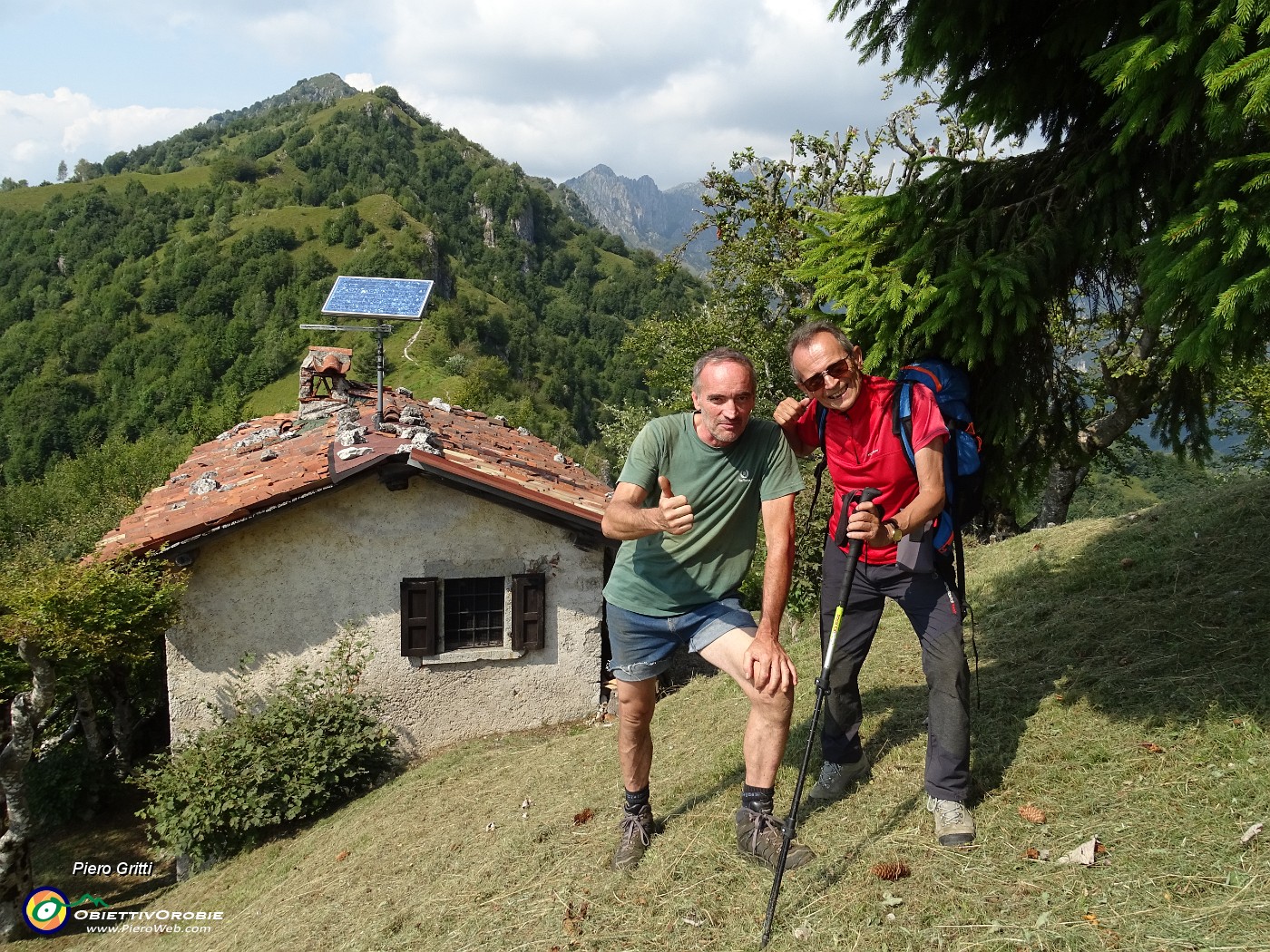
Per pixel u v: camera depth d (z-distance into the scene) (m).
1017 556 7.68
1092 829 3.21
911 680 5.27
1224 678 3.93
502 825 5.19
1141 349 5.10
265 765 8.02
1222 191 2.87
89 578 7.70
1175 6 2.78
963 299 3.35
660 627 3.39
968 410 3.56
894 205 3.73
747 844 3.50
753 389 3.07
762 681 3.12
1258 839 2.94
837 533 3.49
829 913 3.07
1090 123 3.82
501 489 8.73
